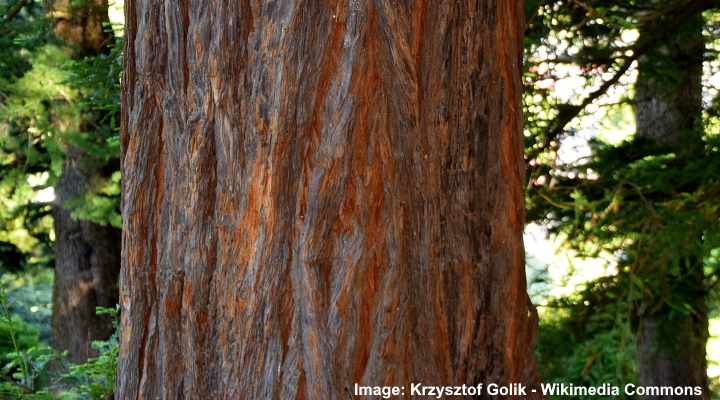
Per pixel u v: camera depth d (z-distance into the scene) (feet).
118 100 22.27
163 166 9.80
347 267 8.57
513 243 9.51
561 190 21.24
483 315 9.33
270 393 8.77
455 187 9.19
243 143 9.00
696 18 20.52
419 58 8.95
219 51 9.07
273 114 8.73
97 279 35.09
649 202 19.10
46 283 45.70
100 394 14.75
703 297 21.20
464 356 9.18
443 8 9.02
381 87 8.65
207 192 9.27
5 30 30.71
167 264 9.62
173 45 9.53
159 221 9.81
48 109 30.71
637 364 24.40
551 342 19.81
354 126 8.54
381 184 8.64
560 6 20.70
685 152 20.72
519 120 9.73
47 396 15.20
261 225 8.87
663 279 18.83
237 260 9.03
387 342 8.57
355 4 8.55
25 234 39.68
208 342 9.30
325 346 8.59
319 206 8.60
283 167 8.75
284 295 8.81
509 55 9.59
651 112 25.27
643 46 20.52
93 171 33.09
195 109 9.33
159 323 9.73
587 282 19.93
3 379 16.78
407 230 8.76
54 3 31.60
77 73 22.35
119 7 33.01
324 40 8.60
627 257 19.86
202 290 9.28
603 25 20.77
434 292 8.89
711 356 31.12
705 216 18.34
